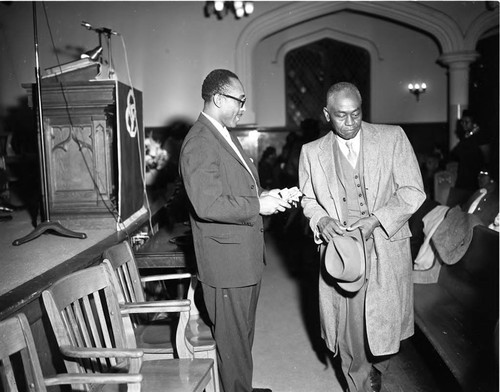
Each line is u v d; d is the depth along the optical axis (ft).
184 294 15.17
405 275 9.93
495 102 37.01
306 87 41.45
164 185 27.99
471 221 12.41
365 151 9.78
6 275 9.37
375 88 40.24
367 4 34.55
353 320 10.05
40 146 13.01
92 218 13.82
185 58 33.06
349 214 9.96
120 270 9.81
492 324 10.12
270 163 34.91
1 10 31.89
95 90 13.32
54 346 9.09
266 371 12.46
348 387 10.68
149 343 9.78
